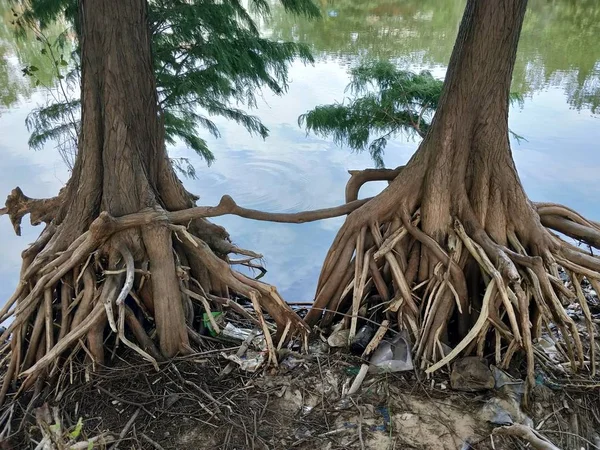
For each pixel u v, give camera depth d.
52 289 3.94
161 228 4.03
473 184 4.15
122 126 4.00
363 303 4.54
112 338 4.14
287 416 3.56
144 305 4.21
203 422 3.46
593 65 9.36
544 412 3.60
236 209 4.26
